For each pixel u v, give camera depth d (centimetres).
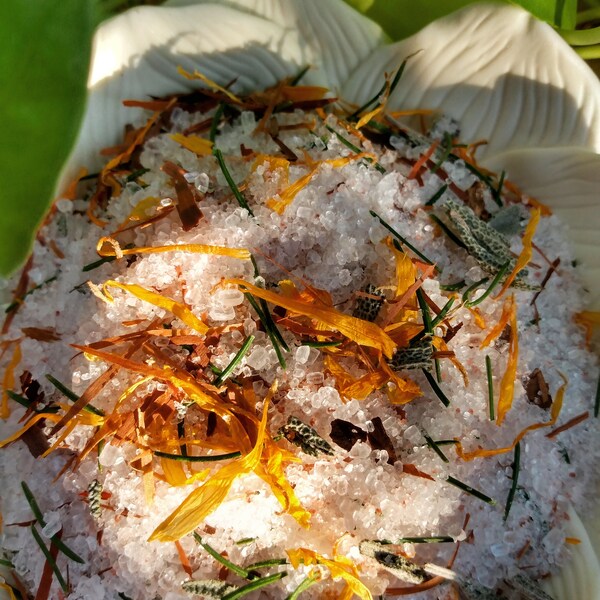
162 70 13
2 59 11
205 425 11
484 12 13
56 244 13
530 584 12
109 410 12
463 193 13
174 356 12
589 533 12
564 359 13
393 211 13
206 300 12
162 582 11
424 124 14
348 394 11
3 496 12
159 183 13
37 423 12
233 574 12
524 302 13
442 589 12
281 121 14
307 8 13
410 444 12
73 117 12
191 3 13
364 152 13
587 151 13
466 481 12
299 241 12
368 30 14
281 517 11
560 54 13
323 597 12
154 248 11
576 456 13
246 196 13
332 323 11
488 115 14
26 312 13
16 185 12
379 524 11
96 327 12
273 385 11
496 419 12
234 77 14
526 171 14
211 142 13
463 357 12
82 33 12
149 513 11
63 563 12
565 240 14
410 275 12
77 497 12
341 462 11
